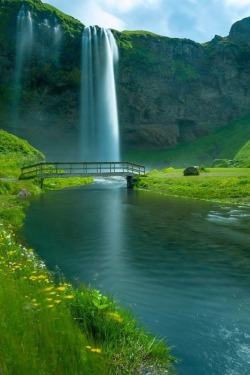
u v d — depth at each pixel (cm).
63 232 1744
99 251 1386
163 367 575
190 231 1762
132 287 995
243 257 1306
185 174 4878
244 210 2433
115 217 2198
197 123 12425
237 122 12606
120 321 576
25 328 445
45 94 10038
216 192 3234
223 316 806
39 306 521
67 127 10444
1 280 599
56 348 427
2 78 9644
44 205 2789
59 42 9938
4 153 5762
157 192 3838
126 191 4069
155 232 1745
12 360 373
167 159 11225
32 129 10081
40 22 9738
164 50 11975
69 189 4406
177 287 995
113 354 547
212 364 604
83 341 479
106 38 10512
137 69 11306
